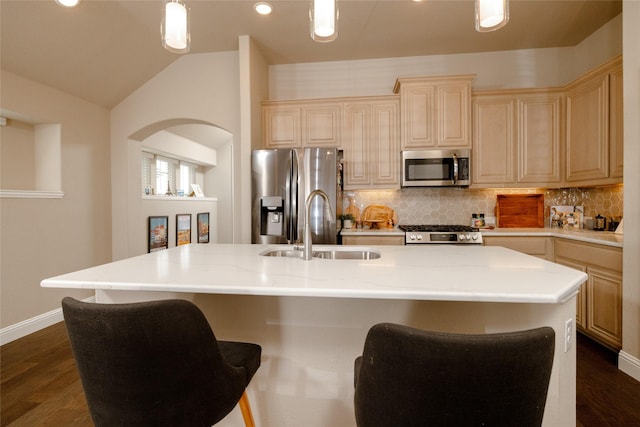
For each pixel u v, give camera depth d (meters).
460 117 3.36
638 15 2.01
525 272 1.26
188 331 0.88
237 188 3.68
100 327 0.84
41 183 3.21
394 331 0.72
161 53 3.49
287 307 1.40
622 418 1.71
